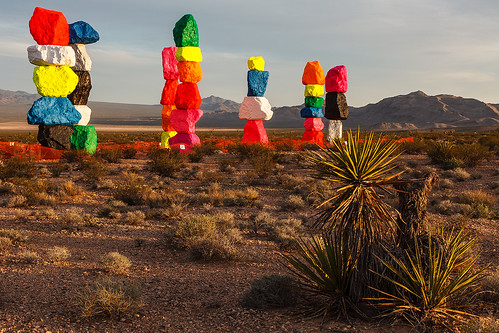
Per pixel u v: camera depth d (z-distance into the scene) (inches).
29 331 230.2
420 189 239.0
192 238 421.1
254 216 562.6
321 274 243.9
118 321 247.6
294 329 223.3
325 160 242.7
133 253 410.0
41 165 1133.7
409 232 238.8
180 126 1605.6
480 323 213.9
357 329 215.2
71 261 377.7
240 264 375.2
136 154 1603.1
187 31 1553.9
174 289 308.5
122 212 611.2
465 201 639.1
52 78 1307.8
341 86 1916.8
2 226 506.0
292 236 448.5
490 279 269.4
